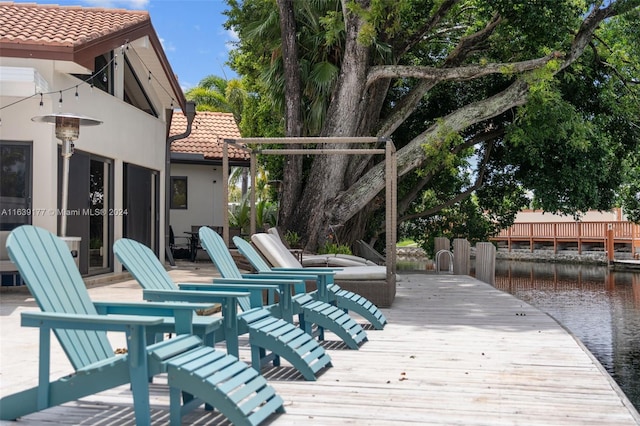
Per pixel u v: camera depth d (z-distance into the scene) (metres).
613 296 17.20
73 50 9.81
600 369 5.05
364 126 14.81
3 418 3.58
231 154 19.67
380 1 12.58
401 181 18.97
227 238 9.39
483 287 11.81
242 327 4.64
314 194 14.05
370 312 6.93
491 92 18.27
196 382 3.35
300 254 10.56
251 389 3.60
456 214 22.08
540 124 15.53
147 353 3.35
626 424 3.65
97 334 3.92
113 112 12.56
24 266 3.54
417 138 14.55
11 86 8.95
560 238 33.03
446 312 8.38
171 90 14.77
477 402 4.10
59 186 10.66
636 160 19.64
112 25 11.70
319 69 15.23
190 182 20.38
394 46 15.04
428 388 4.45
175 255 19.70
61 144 10.36
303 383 4.58
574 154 17.27
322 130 14.20
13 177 10.30
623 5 13.48
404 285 12.22
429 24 14.91
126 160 13.27
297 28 15.83
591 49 16.61
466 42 15.84
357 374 4.87
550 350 5.81
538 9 13.85
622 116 17.84
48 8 12.88
